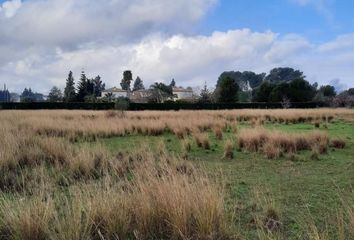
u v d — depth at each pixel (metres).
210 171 7.75
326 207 5.25
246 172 7.92
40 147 9.59
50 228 4.04
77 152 8.66
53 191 5.77
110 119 20.94
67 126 16.64
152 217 4.19
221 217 4.11
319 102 57.28
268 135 11.95
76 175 6.97
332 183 6.86
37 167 7.30
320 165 8.82
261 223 4.28
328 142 12.25
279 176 7.52
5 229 4.04
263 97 72.00
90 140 14.03
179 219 3.97
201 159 9.73
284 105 53.91
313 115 26.86
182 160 8.36
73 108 50.03
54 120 19.61
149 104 50.25
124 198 4.47
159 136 15.88
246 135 11.95
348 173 7.86
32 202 4.48
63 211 4.59
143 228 4.09
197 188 4.62
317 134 12.60
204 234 3.89
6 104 48.91
